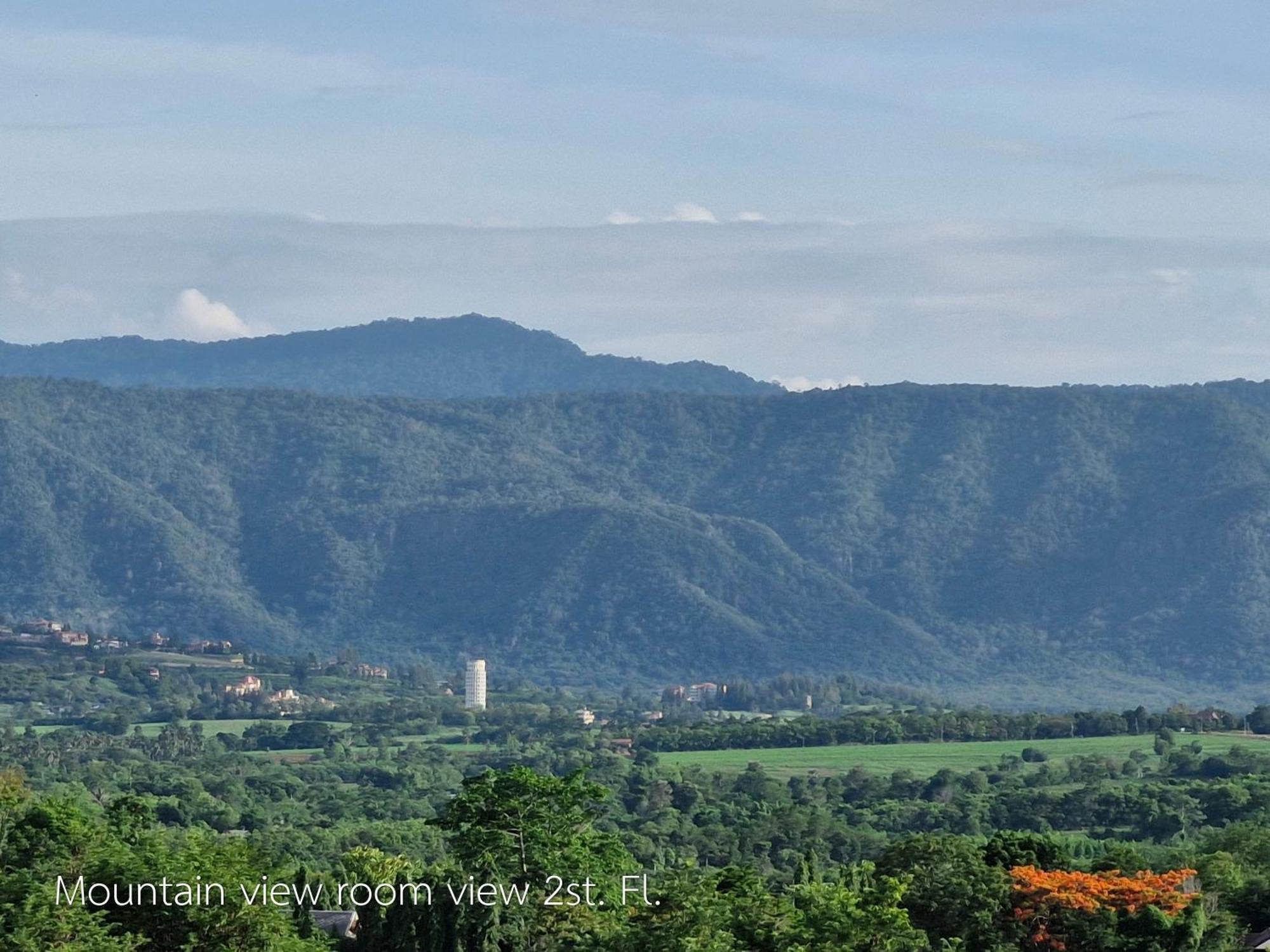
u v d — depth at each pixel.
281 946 152.38
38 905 142.88
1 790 198.62
